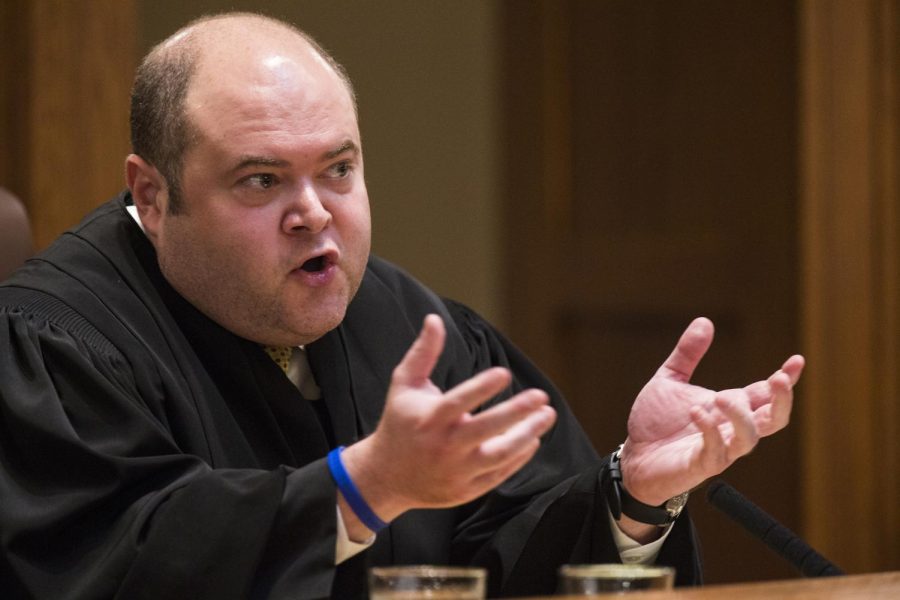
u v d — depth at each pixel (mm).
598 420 16500
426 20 17953
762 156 14906
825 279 13859
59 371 6527
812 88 13898
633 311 16141
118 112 11500
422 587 4285
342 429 7254
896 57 13586
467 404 5000
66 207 11250
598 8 16531
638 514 6449
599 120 16562
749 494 14516
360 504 5539
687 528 6672
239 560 5559
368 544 5695
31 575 5969
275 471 5758
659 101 15914
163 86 6859
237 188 6637
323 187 6715
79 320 6762
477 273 17625
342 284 6797
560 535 6777
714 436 5723
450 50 17828
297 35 7047
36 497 6137
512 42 17234
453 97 17797
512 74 17234
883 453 13625
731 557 14578
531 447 5031
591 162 16656
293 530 5594
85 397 6449
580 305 16656
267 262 6641
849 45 13719
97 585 5742
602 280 16438
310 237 6664
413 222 17953
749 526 5754
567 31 16859
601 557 6613
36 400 6348
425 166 17938
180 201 6762
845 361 13742
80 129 11320
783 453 14242
